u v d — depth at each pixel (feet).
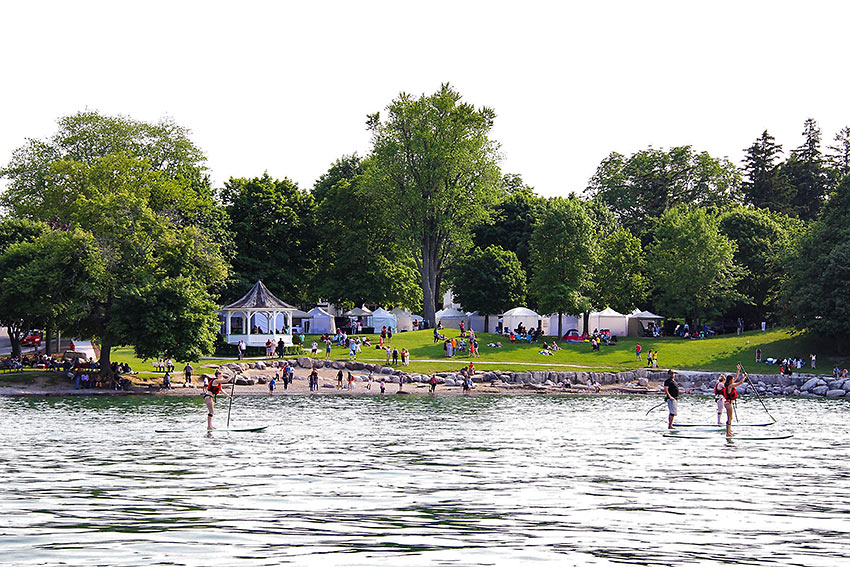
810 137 570.46
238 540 54.03
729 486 78.79
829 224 340.59
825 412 193.77
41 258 254.88
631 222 536.42
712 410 195.52
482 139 368.48
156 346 240.32
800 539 55.93
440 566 47.60
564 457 101.35
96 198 261.03
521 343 353.72
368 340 334.85
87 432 129.08
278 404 206.18
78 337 270.46
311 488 76.13
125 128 359.05
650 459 99.60
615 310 419.13
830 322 308.19
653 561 49.39
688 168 544.21
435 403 216.54
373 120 384.27
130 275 250.37
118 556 49.42
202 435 126.11
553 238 365.81
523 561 49.01
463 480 81.71
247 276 378.12
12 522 59.47
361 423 152.35
